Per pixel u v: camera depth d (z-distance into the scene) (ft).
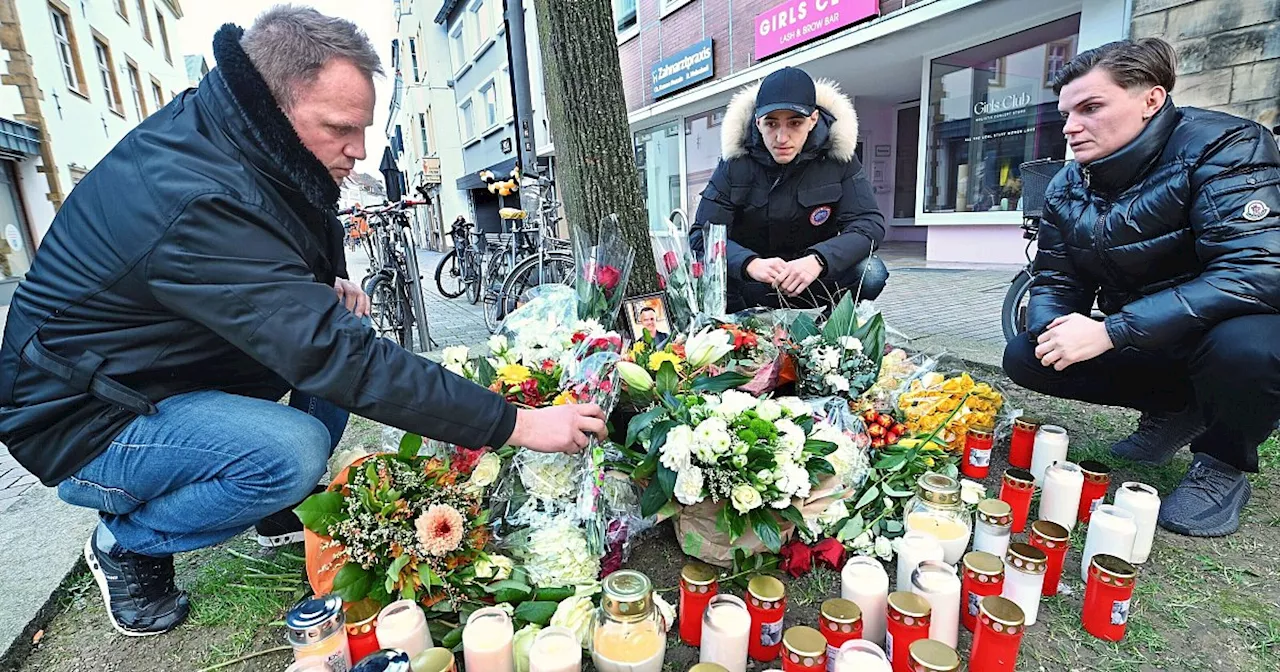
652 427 5.02
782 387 7.06
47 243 4.04
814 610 4.69
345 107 3.97
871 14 21.74
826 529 5.23
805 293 9.14
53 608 5.05
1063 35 19.07
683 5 30.99
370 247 18.84
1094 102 5.61
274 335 3.76
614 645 3.80
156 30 56.70
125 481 4.31
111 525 4.58
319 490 5.87
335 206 4.62
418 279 15.83
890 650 3.86
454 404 4.12
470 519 4.69
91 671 4.42
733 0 27.86
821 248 7.91
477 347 15.12
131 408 4.14
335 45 3.86
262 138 3.85
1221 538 5.36
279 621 4.83
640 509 5.29
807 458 4.94
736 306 9.45
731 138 8.65
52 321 3.94
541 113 43.98
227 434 4.22
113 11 46.60
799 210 8.68
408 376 4.02
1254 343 4.91
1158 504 4.94
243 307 3.74
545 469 5.01
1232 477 5.53
